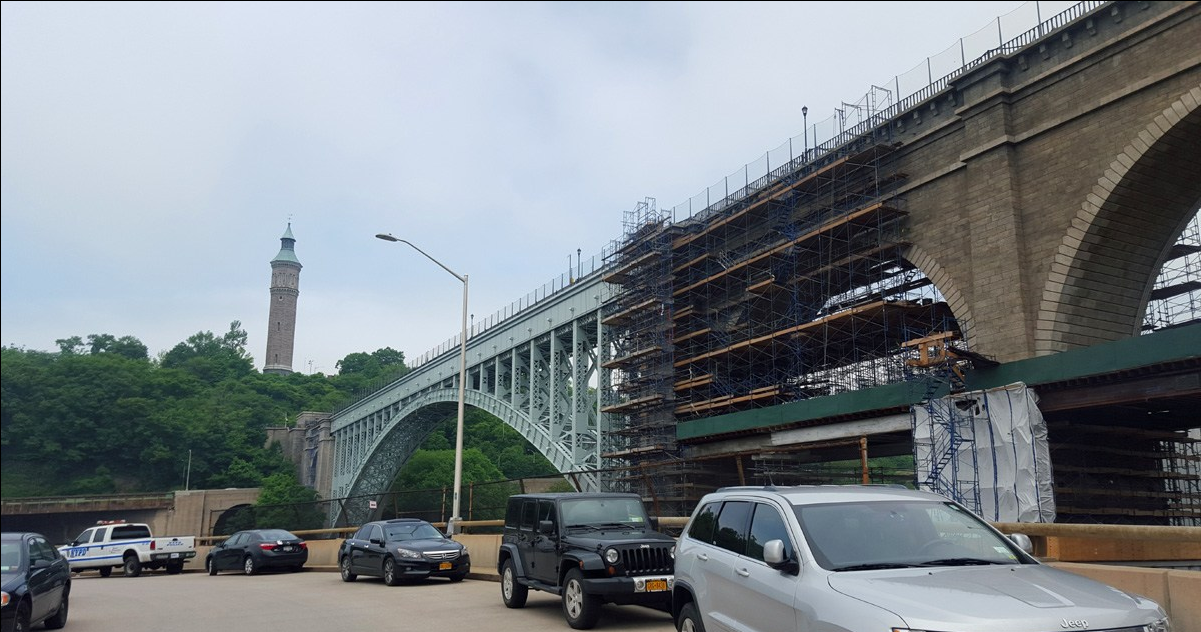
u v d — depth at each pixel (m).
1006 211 27.14
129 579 30.17
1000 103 27.84
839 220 32.84
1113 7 25.12
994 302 27.11
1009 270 26.73
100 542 33.22
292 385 173.88
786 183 37.00
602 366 46.59
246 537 29.31
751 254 38.97
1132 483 26.36
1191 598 8.37
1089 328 25.78
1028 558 6.60
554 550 13.77
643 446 42.69
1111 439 26.23
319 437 109.75
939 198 30.27
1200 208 26.25
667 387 42.44
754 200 39.34
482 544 24.20
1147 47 24.28
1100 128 25.19
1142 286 26.56
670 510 39.75
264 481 111.25
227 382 156.12
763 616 6.78
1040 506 22.48
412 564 20.62
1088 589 5.70
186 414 121.44
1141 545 22.78
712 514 8.58
